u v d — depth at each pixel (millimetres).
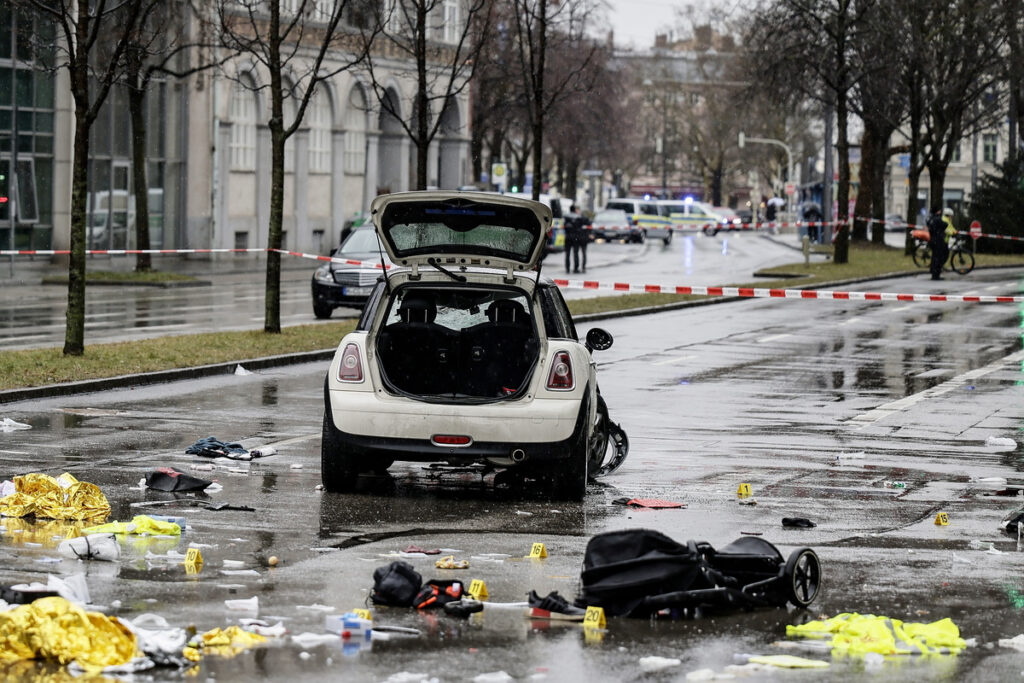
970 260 123125
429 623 17938
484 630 17672
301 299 86750
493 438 26641
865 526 25234
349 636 17234
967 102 137500
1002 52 137500
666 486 29172
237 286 97875
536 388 26859
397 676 15633
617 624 18188
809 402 44000
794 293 59406
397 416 26641
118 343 53125
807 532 24578
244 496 26688
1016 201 146750
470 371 27844
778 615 18781
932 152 139250
